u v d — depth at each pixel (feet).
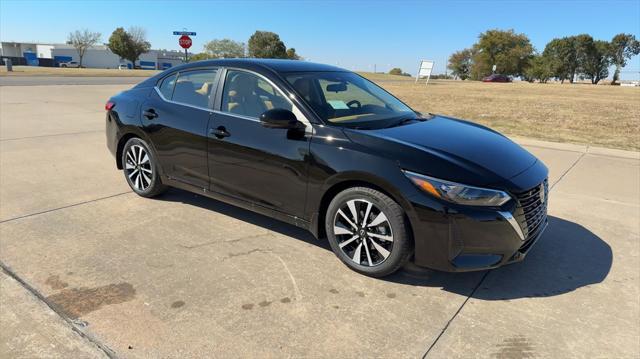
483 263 9.78
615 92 109.50
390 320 9.28
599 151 25.23
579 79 368.27
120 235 13.03
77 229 13.39
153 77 16.01
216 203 15.85
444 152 10.34
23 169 19.74
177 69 15.07
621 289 10.67
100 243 12.48
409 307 9.76
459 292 10.41
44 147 24.08
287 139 11.63
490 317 9.47
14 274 10.72
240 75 13.19
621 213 15.64
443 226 9.62
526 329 9.10
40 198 16.03
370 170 10.20
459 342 8.64
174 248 12.27
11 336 8.49
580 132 33.09
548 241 13.28
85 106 42.01
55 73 115.85
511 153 11.33
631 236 13.73
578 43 333.83
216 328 8.87
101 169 20.03
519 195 9.89
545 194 11.21
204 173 13.76
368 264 10.88
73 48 310.45
